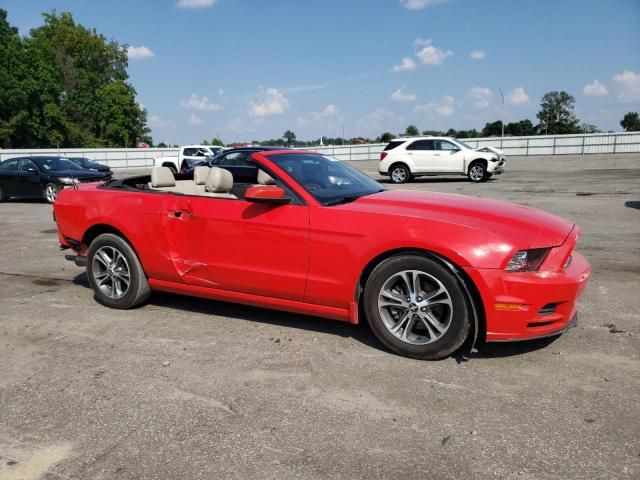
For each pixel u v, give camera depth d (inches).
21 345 152.6
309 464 92.0
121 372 132.3
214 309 182.5
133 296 179.8
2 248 308.7
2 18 2285.9
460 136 2669.8
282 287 148.9
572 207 417.4
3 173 588.7
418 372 127.8
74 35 3011.8
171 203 167.6
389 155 730.8
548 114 3260.3
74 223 190.7
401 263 132.0
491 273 123.0
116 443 100.4
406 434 100.8
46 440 102.0
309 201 146.8
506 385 119.7
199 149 1013.2
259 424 105.9
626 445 95.1
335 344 147.0
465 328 127.4
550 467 89.4
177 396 118.6
